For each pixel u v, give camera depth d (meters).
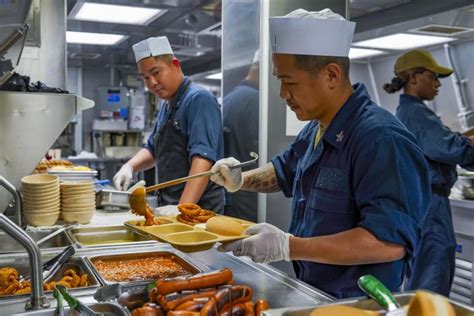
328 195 1.54
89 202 2.48
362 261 1.34
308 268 1.61
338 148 1.53
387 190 1.36
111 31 5.16
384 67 5.90
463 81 4.91
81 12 4.30
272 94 2.79
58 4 3.00
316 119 1.64
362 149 1.43
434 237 3.38
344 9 2.96
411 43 4.94
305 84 1.51
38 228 2.30
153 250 1.93
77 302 1.13
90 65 8.56
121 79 8.98
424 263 3.41
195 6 4.13
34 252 1.25
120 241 2.35
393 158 1.38
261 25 2.74
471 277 3.78
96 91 8.52
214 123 2.76
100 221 2.56
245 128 2.96
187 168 2.88
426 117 3.38
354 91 1.59
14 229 1.22
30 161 2.25
